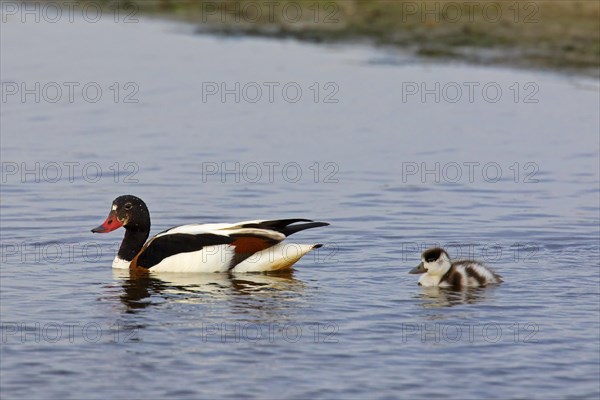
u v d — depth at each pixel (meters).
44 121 23.92
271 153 21.23
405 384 10.82
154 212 17.36
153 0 39.12
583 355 11.50
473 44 29.84
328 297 13.36
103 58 30.62
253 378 10.95
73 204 17.77
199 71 28.77
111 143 22.02
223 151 21.39
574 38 29.81
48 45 32.56
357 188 18.81
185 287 13.82
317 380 10.91
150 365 11.27
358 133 22.81
